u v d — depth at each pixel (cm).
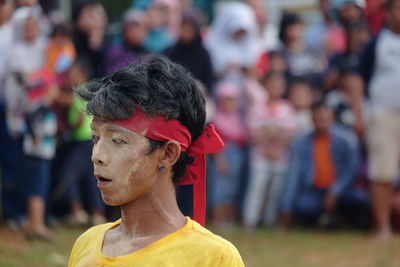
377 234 1571
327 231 1698
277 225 1731
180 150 468
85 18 1731
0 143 1532
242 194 1773
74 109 1570
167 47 1767
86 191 1612
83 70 1553
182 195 1570
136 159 457
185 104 467
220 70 1817
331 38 1902
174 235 471
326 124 1686
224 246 469
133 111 454
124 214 481
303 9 2216
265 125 1717
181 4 2017
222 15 1861
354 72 1633
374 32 1864
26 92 1451
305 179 1712
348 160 1684
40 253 1331
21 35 1536
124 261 466
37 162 1424
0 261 1255
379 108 1544
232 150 1717
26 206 1540
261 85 1839
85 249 502
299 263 1378
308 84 1817
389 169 1548
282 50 1864
